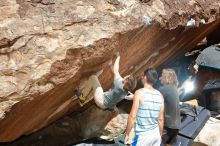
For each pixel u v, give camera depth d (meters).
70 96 5.08
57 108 5.25
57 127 6.14
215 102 7.66
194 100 8.15
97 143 5.45
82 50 4.20
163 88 5.77
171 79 5.78
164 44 6.52
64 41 4.05
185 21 6.10
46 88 4.05
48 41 3.98
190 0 6.41
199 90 8.26
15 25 3.83
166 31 5.79
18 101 3.88
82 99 5.02
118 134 6.20
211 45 9.22
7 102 3.82
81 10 4.32
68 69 4.18
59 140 6.00
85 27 4.26
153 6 5.32
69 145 5.54
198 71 8.36
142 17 4.94
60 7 4.18
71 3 4.30
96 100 4.96
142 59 6.32
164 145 5.89
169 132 5.86
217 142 6.49
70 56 4.12
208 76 8.20
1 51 3.74
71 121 6.29
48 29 3.99
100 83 5.45
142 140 4.99
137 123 5.03
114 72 4.91
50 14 4.07
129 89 4.76
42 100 4.33
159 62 7.61
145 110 4.94
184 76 8.77
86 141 5.56
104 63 4.86
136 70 6.52
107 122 6.29
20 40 3.81
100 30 4.38
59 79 4.14
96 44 4.31
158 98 5.00
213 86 7.70
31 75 3.88
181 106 6.89
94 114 6.34
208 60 8.04
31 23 3.91
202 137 6.58
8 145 5.54
